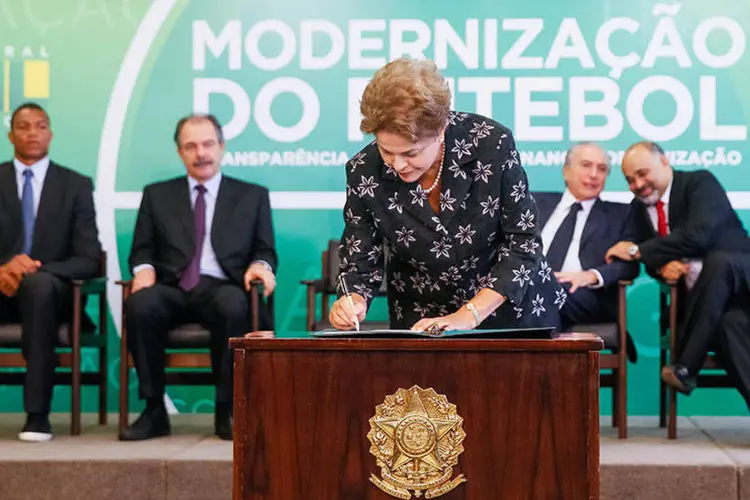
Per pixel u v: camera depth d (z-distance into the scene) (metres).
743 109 4.46
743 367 3.66
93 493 3.34
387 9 4.54
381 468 1.68
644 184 4.17
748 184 4.45
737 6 4.46
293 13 4.56
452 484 1.67
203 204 4.14
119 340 4.58
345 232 2.23
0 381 4.17
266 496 1.70
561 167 4.48
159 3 4.59
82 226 4.18
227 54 4.57
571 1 4.48
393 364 1.68
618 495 3.27
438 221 2.13
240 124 4.57
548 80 4.48
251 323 3.86
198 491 3.32
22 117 4.29
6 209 4.25
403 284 2.30
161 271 4.06
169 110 4.59
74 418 3.90
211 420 4.34
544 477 1.66
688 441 3.72
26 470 3.35
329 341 1.68
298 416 1.69
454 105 4.50
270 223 4.16
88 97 4.60
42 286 3.82
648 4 4.48
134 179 4.60
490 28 4.50
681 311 3.98
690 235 3.96
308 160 4.56
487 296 2.07
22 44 4.59
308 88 4.56
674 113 4.46
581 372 1.66
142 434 3.78
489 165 2.12
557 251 4.20
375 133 1.93
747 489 3.23
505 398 1.67
